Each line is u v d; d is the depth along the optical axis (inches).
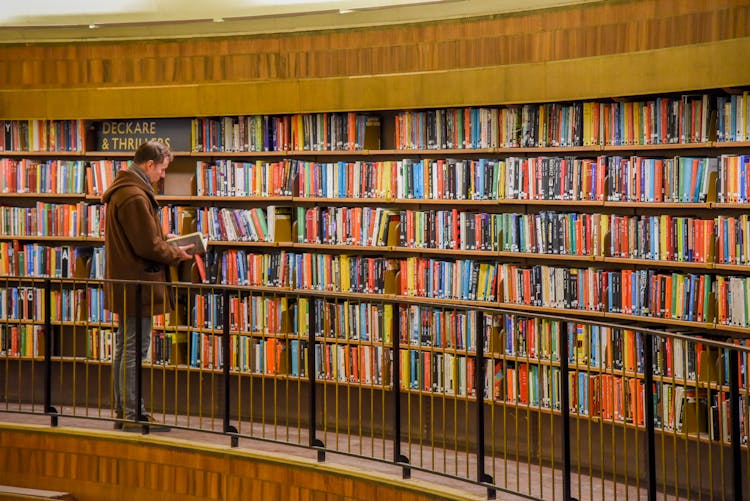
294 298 299.7
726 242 231.5
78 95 321.1
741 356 229.5
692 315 236.5
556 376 259.3
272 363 300.5
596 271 253.6
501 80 264.5
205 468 254.4
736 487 182.9
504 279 268.2
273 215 304.0
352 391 292.8
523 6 262.2
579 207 268.7
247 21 301.3
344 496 236.2
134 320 264.2
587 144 256.2
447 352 275.6
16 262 330.0
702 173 236.1
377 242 290.0
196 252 270.2
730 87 226.5
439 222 280.1
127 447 263.1
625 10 245.0
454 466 247.6
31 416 289.9
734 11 225.5
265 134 306.7
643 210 257.0
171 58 313.3
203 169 313.7
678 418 236.7
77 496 268.8
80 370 327.6
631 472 248.8
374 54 287.3
